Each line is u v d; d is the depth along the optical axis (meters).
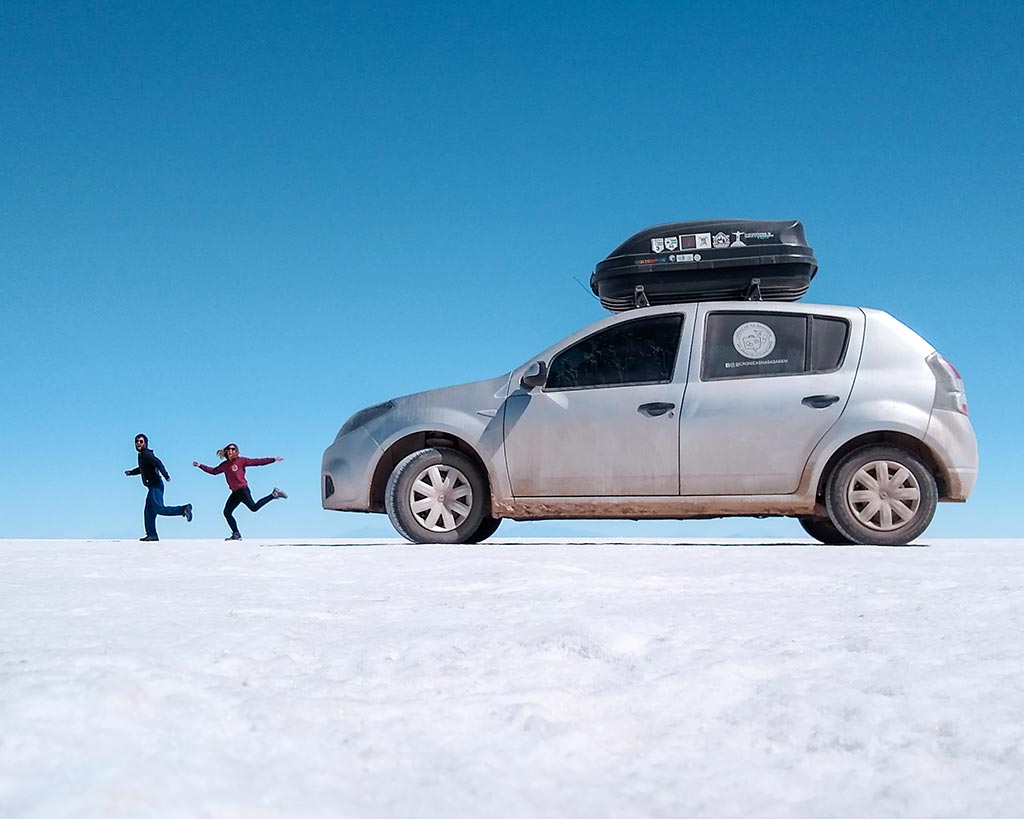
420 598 3.63
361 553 5.88
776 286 7.85
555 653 2.43
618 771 1.54
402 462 7.55
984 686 2.03
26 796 1.25
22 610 3.26
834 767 1.56
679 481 7.25
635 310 7.54
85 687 1.74
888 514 7.07
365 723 1.75
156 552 6.54
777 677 2.15
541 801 1.39
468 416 7.51
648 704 1.94
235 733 1.64
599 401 7.37
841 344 7.29
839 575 4.24
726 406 7.22
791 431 7.14
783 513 7.20
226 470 12.38
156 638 2.58
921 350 7.27
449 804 1.36
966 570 4.49
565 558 5.25
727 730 1.77
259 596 3.72
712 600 3.48
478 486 7.52
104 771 1.36
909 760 1.56
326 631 2.80
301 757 1.53
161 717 1.67
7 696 1.69
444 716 1.80
